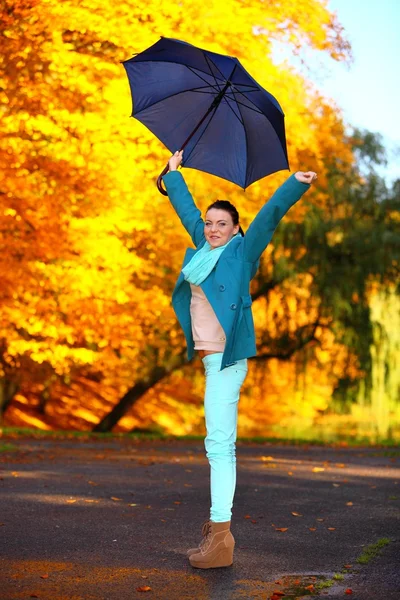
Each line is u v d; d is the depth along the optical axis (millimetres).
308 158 23031
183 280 6547
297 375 31516
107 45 18438
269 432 34500
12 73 16906
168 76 7117
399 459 17156
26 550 6641
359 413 31953
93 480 11555
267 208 6242
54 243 18562
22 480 11234
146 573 6016
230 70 6391
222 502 6273
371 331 30250
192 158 7156
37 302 20062
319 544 7273
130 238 21719
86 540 7129
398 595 5504
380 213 29609
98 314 21062
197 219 6906
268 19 19312
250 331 6285
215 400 6332
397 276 29922
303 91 21531
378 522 8477
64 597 5297
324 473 13430
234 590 5605
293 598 5414
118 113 17703
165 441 22078
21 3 16156
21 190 17422
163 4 17328
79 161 17703
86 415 37500
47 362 27000
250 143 6883
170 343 28812
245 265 6332
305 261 28875
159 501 9672
